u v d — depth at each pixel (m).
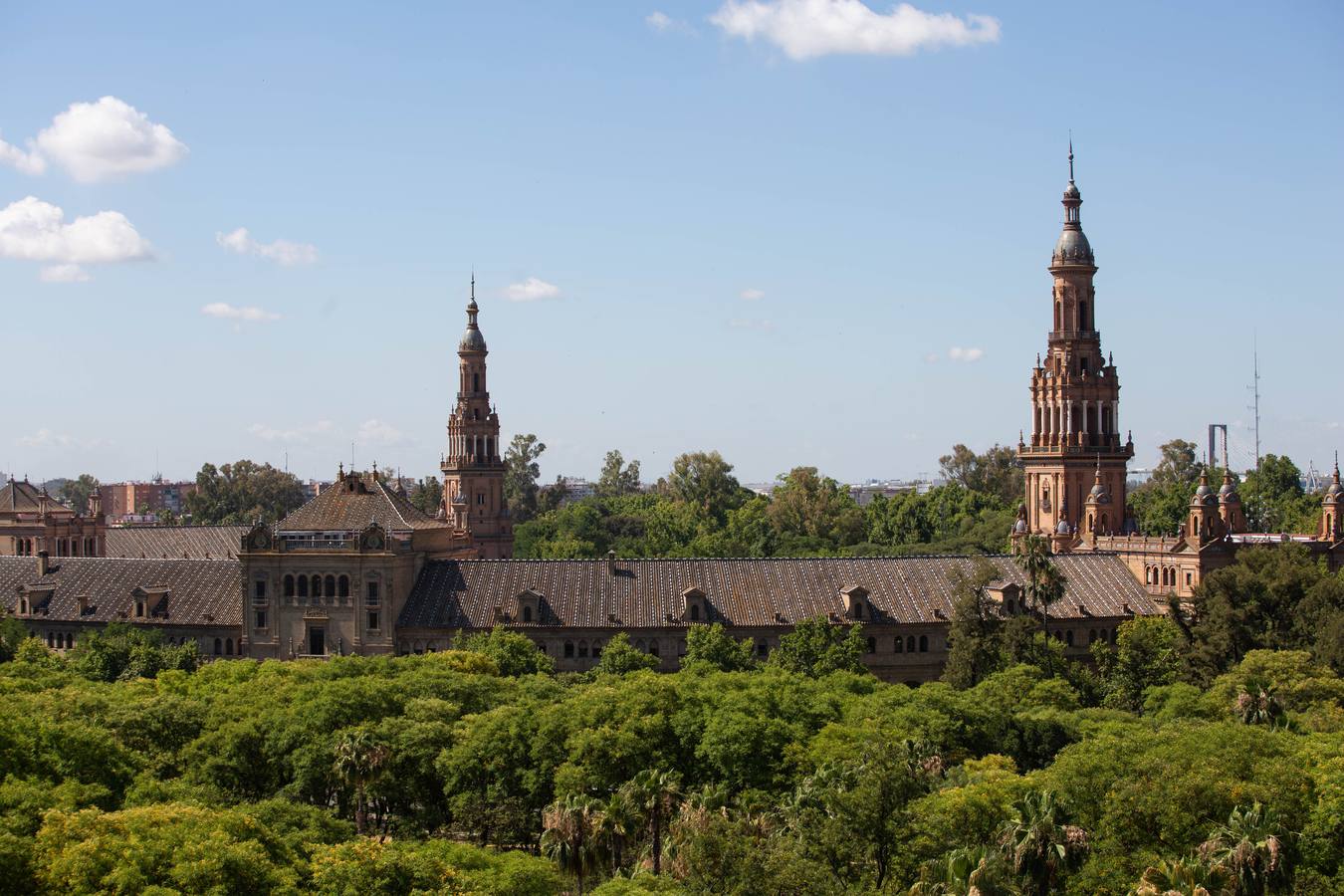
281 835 128.38
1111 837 132.62
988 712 169.50
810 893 119.06
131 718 163.62
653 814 133.38
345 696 166.25
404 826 157.50
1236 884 117.44
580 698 165.25
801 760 152.75
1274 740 147.75
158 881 111.19
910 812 129.75
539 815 156.25
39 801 125.25
